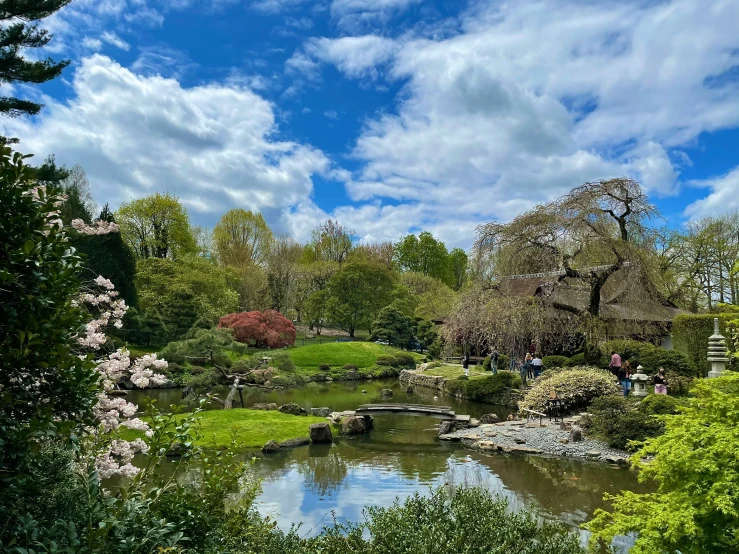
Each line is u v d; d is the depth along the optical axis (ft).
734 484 12.25
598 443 43.01
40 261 8.86
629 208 62.44
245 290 143.84
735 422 14.02
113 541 9.14
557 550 12.21
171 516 11.27
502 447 43.42
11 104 30.35
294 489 32.60
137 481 12.16
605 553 21.47
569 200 62.69
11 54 28.71
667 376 56.44
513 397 66.44
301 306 165.17
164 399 63.87
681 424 15.11
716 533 12.73
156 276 109.81
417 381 94.68
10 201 9.00
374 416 59.98
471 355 113.29
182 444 12.78
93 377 10.17
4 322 8.64
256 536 14.12
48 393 9.68
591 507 28.78
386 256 200.13
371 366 112.78
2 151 9.60
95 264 85.40
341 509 28.91
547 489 32.37
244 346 72.79
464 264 218.79
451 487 32.81
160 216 135.54
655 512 13.96
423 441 47.39
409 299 152.66
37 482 9.65
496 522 12.98
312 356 114.83
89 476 10.23
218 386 80.84
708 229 105.29
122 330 83.41
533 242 64.13
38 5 29.25
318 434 45.98
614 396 47.80
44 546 7.86
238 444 15.89
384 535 12.83
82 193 122.72
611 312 66.80
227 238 166.91
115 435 20.90
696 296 106.83
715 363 50.55
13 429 8.93
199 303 106.93
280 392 82.02
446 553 11.64
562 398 54.75
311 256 195.42
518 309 63.93
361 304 150.00
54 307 9.05
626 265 62.08
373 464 39.14
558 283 67.15
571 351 78.89
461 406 68.85
